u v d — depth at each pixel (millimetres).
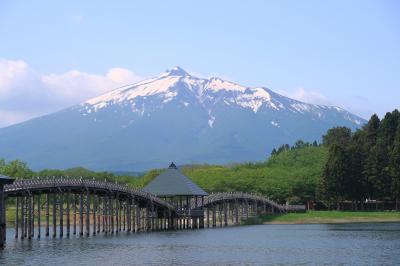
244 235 128875
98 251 94375
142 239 116250
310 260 86000
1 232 96000
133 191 133250
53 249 96125
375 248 100375
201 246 104125
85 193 124688
